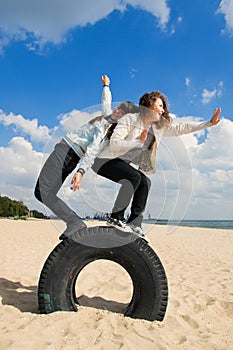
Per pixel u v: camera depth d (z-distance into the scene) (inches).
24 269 266.8
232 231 982.4
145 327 141.6
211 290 226.1
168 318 157.0
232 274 288.7
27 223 1110.4
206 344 134.6
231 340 143.1
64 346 121.6
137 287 150.9
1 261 303.3
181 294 207.2
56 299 150.5
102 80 181.8
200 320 164.7
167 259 379.9
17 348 118.1
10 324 139.0
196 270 307.3
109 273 266.5
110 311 158.6
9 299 177.2
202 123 163.2
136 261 149.9
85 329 135.1
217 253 455.5
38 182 157.6
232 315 178.5
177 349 127.0
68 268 151.9
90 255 152.9
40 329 133.2
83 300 181.6
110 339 127.6
